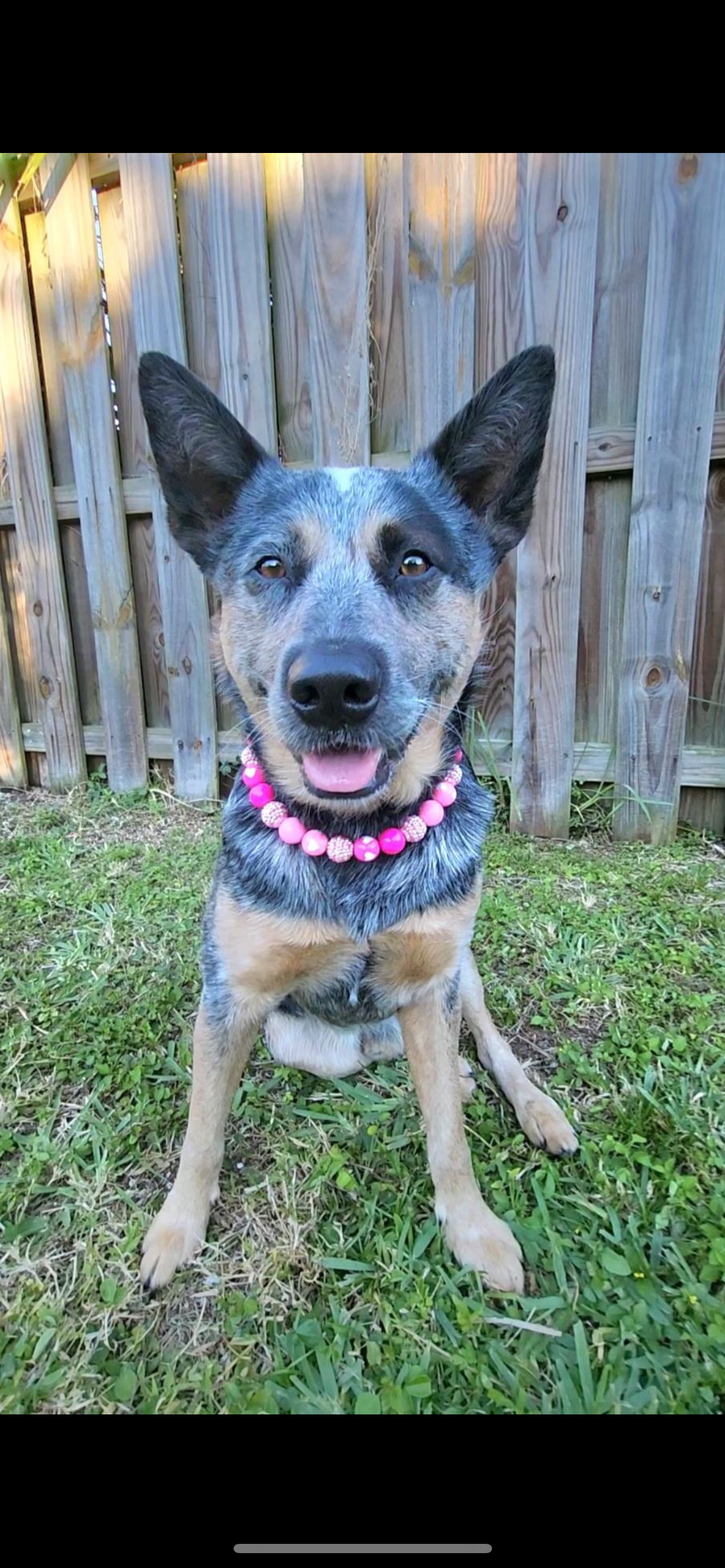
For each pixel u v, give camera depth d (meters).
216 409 0.90
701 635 1.58
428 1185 0.85
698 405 1.43
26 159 1.72
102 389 1.81
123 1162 0.87
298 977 0.84
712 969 1.18
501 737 1.76
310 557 0.80
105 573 1.93
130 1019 1.08
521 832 1.74
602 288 1.48
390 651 0.73
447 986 0.84
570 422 1.50
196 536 0.94
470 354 1.54
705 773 1.62
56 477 1.97
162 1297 0.72
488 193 1.47
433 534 0.84
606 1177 0.82
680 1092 0.94
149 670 2.01
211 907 0.85
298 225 1.60
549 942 1.28
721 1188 0.80
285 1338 0.67
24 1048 1.04
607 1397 0.62
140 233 1.68
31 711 2.18
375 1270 0.74
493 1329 0.68
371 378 1.64
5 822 1.91
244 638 0.85
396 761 0.74
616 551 1.59
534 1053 1.05
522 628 1.62
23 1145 0.88
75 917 1.41
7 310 1.85
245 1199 0.83
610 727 1.69
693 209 1.37
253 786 0.83
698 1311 0.67
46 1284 0.72
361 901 0.78
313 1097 0.98
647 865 1.54
